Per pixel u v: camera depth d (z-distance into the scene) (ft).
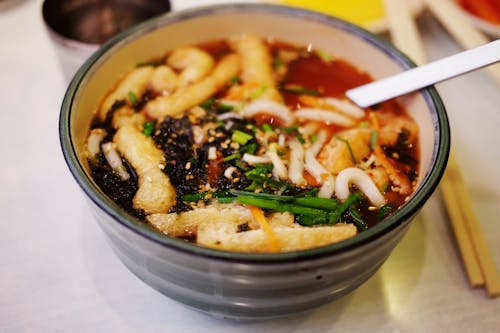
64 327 1.09
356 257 0.90
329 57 1.34
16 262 1.18
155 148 1.14
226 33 1.35
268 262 0.84
